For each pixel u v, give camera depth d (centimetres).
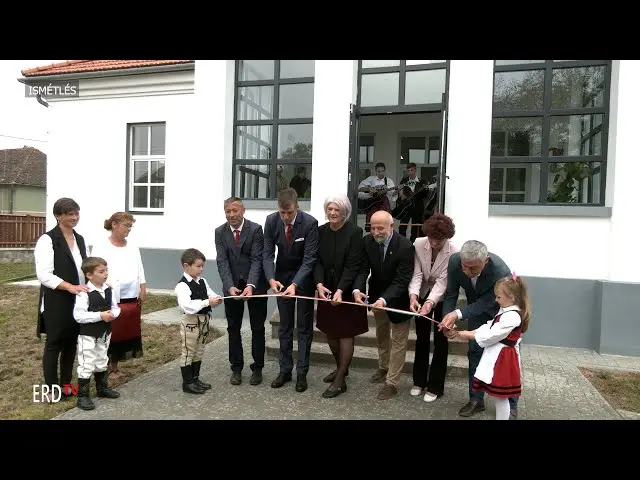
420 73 616
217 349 525
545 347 553
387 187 734
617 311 520
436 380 377
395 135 941
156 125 900
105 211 919
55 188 941
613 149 534
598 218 535
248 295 385
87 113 920
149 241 882
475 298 348
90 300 350
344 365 389
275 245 411
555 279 550
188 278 388
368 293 403
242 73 704
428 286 380
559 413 360
